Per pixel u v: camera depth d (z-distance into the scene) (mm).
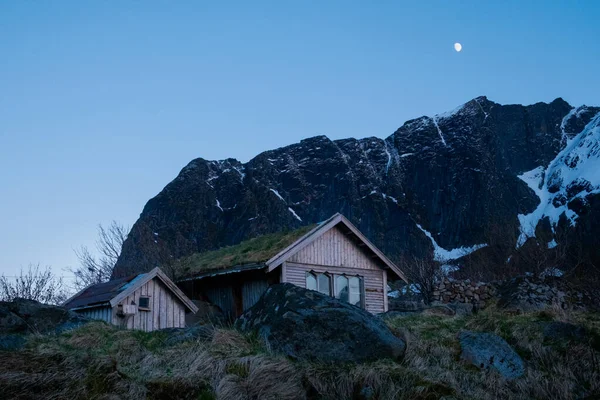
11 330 12508
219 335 11891
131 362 10719
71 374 9695
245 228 117750
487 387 11609
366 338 11758
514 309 16766
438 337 13359
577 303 28609
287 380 10492
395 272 25219
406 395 10672
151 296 17844
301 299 12281
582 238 70375
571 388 11930
